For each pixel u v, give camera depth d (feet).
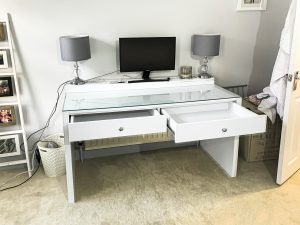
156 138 9.25
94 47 8.82
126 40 8.62
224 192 7.92
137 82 8.91
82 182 8.40
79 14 8.45
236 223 6.77
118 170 9.05
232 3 9.52
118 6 8.64
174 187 8.15
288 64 7.94
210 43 8.91
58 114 9.16
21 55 8.38
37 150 9.15
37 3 8.09
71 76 8.92
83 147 9.37
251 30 9.99
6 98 8.58
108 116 8.22
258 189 8.05
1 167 9.06
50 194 7.83
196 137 6.97
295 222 6.81
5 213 7.07
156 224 6.74
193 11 9.26
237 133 7.26
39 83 8.74
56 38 8.48
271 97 8.93
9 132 8.44
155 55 9.00
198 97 8.17
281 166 8.01
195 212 7.13
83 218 6.93
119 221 6.83
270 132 9.30
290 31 7.80
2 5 7.87
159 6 8.94
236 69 10.29
